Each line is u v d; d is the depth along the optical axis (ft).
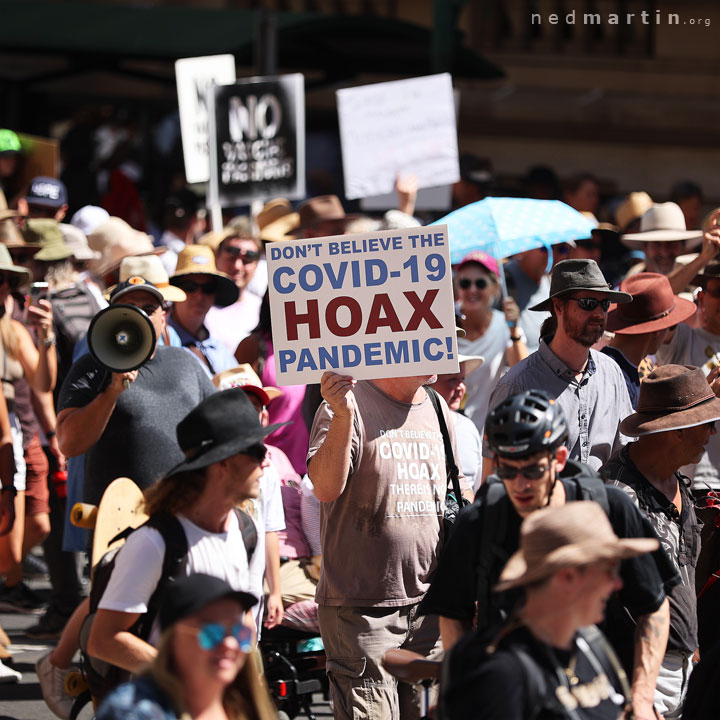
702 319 89.25
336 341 59.82
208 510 52.01
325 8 239.71
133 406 70.59
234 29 183.01
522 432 47.14
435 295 59.26
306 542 77.51
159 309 72.28
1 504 88.69
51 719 77.61
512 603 45.75
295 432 84.84
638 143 228.02
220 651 39.29
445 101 127.13
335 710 62.80
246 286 117.29
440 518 63.31
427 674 47.93
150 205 191.62
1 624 101.24
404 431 62.85
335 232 126.41
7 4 192.24
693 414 61.21
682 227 116.88
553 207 99.86
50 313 89.30
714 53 223.10
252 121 127.24
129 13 188.14
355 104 128.16
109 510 57.77
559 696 40.50
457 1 156.76
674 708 60.64
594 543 40.19
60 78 189.67
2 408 87.92
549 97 229.45
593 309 67.00
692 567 61.98
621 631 52.16
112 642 50.24
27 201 120.88
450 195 140.26
